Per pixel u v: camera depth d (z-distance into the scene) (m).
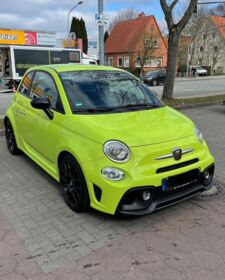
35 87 5.21
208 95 16.92
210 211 4.00
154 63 52.22
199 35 58.00
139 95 4.80
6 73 27.66
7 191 4.63
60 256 3.14
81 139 3.69
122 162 3.35
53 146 4.25
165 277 2.84
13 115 5.87
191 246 3.29
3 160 5.97
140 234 3.51
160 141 3.55
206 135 7.77
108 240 3.40
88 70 4.96
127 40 54.00
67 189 4.07
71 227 3.65
